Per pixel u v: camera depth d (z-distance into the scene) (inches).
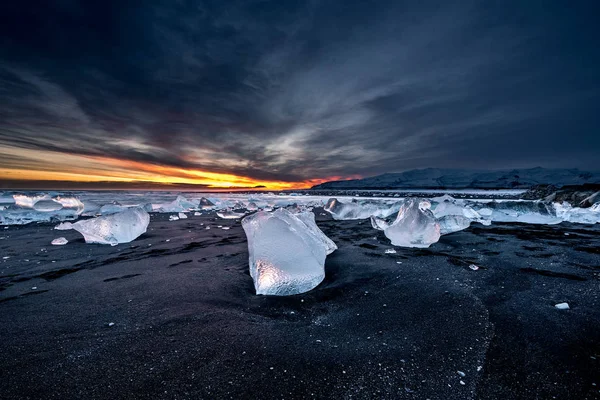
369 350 65.9
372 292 103.7
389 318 82.7
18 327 77.2
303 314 86.4
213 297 99.3
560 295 96.1
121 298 98.2
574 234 216.1
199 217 368.8
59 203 346.3
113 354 64.4
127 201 633.6
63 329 76.2
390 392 51.8
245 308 90.7
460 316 82.7
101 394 51.4
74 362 61.2
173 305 92.4
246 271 130.6
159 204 458.9
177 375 56.8
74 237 215.8
